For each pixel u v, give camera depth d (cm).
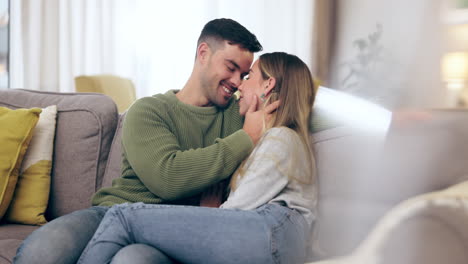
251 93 105
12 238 107
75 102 133
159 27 322
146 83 326
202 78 118
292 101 92
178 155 104
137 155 108
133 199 110
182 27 318
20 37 323
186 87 121
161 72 324
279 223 81
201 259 79
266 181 89
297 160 85
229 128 117
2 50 327
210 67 117
